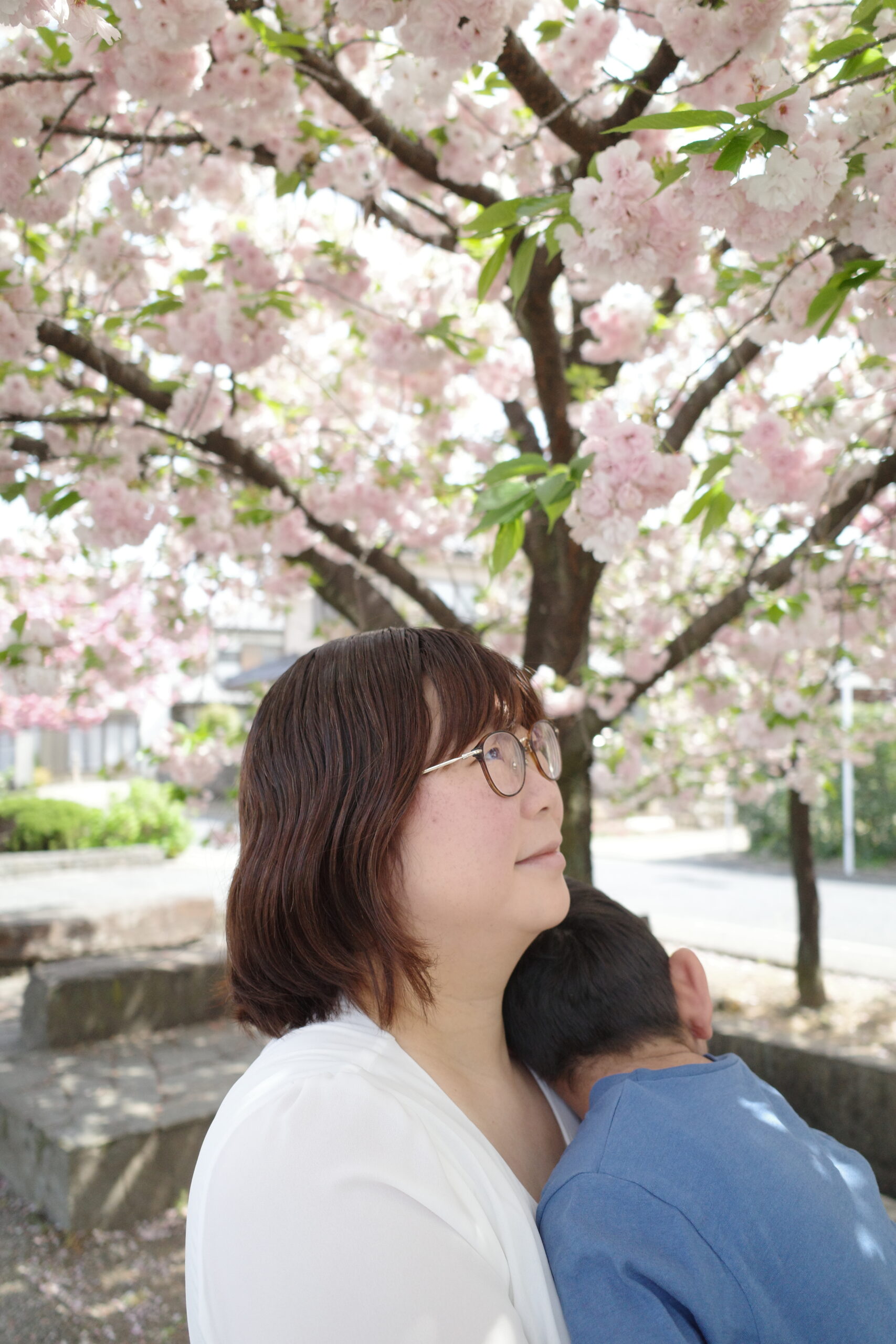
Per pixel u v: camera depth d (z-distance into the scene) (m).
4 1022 5.67
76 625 4.09
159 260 3.60
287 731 0.93
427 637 0.97
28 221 2.58
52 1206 3.55
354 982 0.90
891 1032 5.52
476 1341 0.62
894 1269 0.90
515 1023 1.15
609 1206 0.85
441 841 0.88
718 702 4.60
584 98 1.64
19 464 2.89
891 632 4.69
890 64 1.34
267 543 3.44
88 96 2.46
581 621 3.09
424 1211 0.69
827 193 1.20
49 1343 2.81
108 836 12.85
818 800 5.66
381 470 3.71
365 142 2.99
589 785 3.18
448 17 1.45
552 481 1.60
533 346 2.50
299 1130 0.71
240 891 0.95
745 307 3.13
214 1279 0.67
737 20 1.33
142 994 5.25
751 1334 0.80
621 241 1.46
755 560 2.96
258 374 4.19
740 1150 0.89
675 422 2.84
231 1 1.91
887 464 2.51
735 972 7.16
